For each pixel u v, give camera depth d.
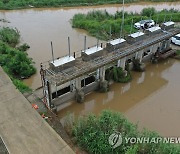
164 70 30.23
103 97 24.94
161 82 27.77
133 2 61.19
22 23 46.25
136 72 29.31
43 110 20.05
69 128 18.55
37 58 31.92
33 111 16.81
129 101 24.78
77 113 22.70
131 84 27.17
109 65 26.44
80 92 23.16
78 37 39.75
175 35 34.22
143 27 40.28
